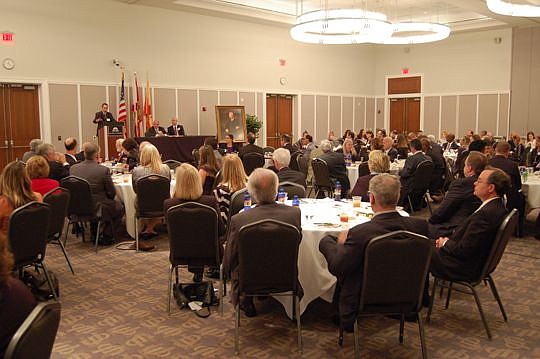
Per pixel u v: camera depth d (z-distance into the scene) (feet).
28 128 34.88
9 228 11.87
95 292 14.71
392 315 10.47
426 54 55.26
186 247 12.66
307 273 12.24
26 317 5.62
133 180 19.22
